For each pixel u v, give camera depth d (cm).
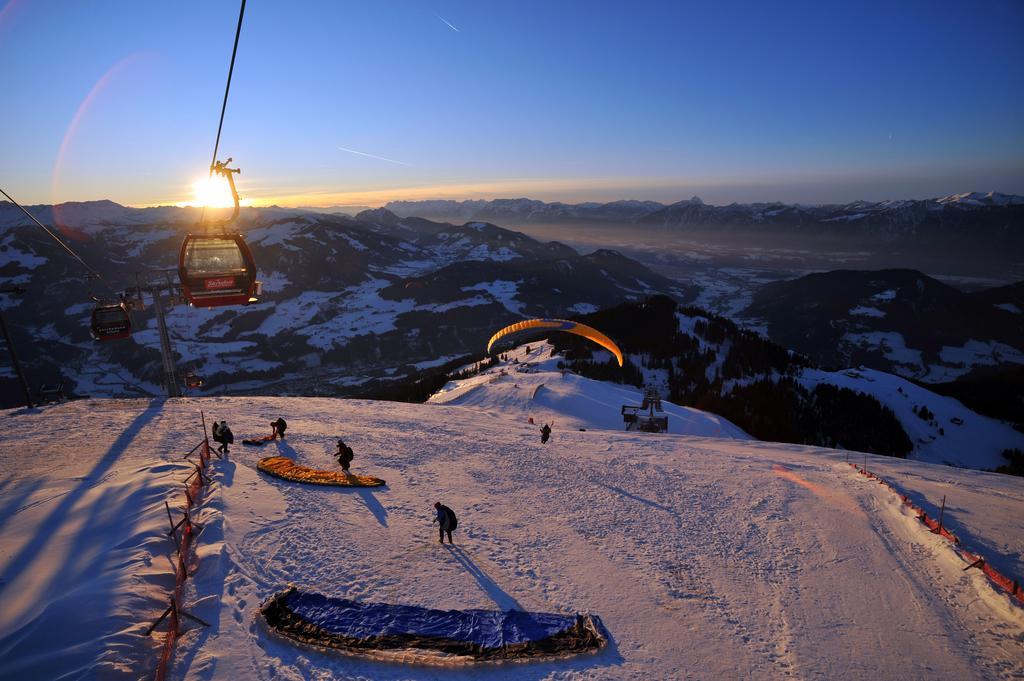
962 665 1396
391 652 1277
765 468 3312
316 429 3669
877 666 1377
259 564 1658
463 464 3019
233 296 2064
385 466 2858
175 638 1289
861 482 2958
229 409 4350
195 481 2242
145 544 1666
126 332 4141
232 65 882
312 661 1245
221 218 2069
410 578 1653
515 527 2130
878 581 1808
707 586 1748
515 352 18625
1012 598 1655
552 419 7256
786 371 17375
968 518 2462
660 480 2911
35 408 4097
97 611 1322
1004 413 17150
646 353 17438
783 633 1506
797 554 2005
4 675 1139
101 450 2823
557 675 1255
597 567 1828
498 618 1449
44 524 1834
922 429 13938
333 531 1942
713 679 1292
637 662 1330
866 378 17275
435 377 16575
